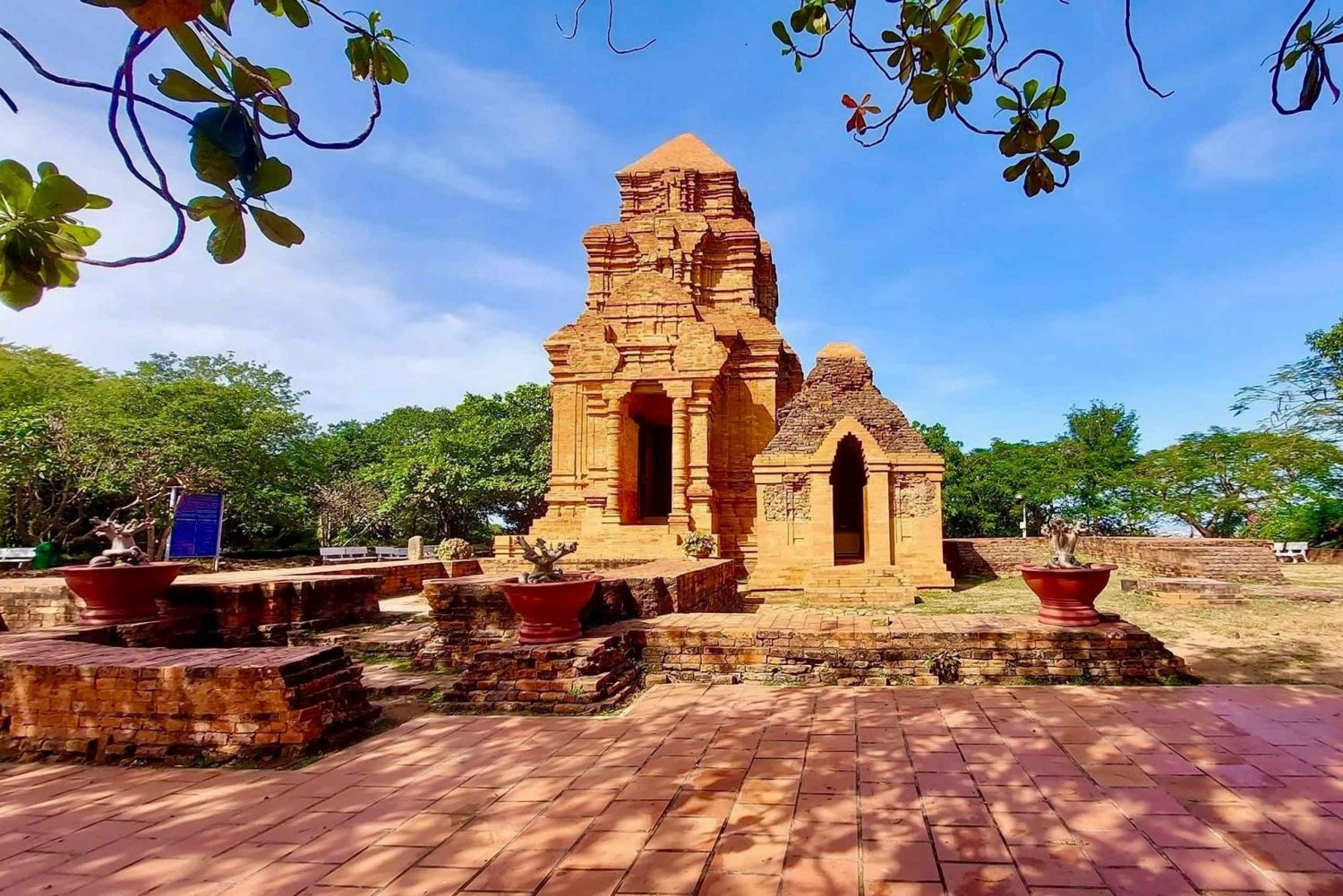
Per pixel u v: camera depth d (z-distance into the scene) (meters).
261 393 36.16
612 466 24.73
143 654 7.67
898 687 8.84
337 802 5.64
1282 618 14.22
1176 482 33.16
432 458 38.59
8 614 14.93
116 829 5.25
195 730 7.00
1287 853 4.33
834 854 4.46
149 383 33.75
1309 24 3.10
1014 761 6.03
